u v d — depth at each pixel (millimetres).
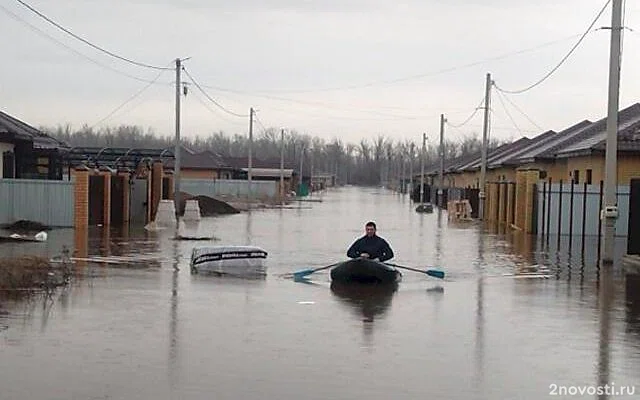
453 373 8289
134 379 7809
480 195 42750
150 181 33656
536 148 46906
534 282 15891
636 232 19375
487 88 44219
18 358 8523
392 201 74125
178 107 38594
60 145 34594
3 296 12453
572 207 29828
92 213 29250
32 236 24047
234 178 82125
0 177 28828
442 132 61500
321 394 7438
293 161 130625
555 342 9898
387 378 8039
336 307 12297
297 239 26734
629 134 29594
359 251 16281
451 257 21453
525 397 7488
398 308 12336
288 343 9547
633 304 13008
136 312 11359
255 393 7426
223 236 26953
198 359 8656
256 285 14648
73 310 11359
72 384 7590
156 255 19594
